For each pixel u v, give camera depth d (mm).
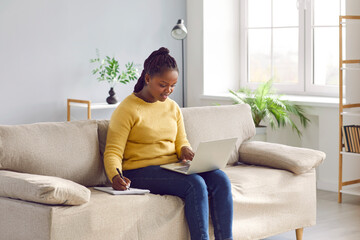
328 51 5418
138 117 3010
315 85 5531
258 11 5945
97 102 5633
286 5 5707
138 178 2992
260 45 5973
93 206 2520
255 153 3576
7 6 5016
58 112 5395
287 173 3404
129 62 5793
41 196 2357
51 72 5312
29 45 5164
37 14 5188
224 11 5992
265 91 5105
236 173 3307
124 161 3064
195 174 2900
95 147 3006
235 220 3084
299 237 3500
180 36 5559
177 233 2828
